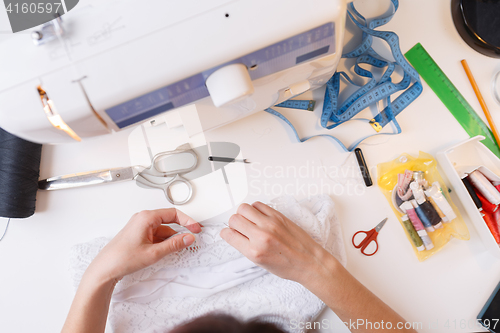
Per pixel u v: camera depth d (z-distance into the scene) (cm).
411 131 80
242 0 42
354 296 63
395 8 75
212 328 69
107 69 42
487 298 78
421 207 74
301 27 43
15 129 45
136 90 43
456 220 77
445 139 80
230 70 44
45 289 75
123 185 76
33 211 72
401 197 75
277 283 72
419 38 79
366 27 72
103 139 76
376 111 80
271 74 50
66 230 75
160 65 42
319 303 73
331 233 77
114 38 42
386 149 80
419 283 78
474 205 73
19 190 66
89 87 42
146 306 71
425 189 75
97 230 76
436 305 78
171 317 72
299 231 64
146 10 42
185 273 71
